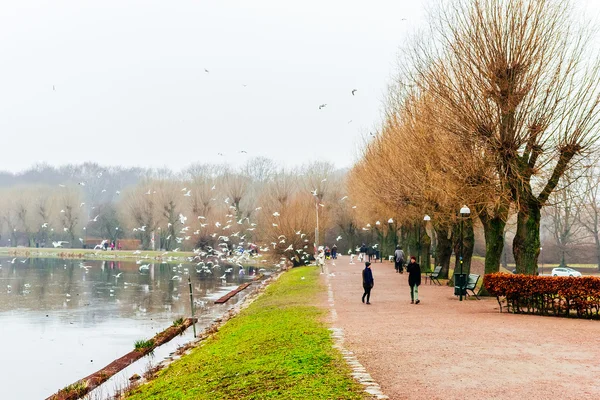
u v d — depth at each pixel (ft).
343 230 347.97
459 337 57.98
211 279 220.64
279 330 68.54
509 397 34.94
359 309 87.40
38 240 456.04
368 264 96.02
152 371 66.13
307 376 42.29
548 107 88.07
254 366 49.52
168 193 369.09
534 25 87.45
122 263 325.21
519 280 78.28
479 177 92.63
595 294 72.23
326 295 112.98
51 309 135.13
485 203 93.09
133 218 377.71
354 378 40.47
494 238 102.32
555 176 89.20
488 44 88.69
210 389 45.44
